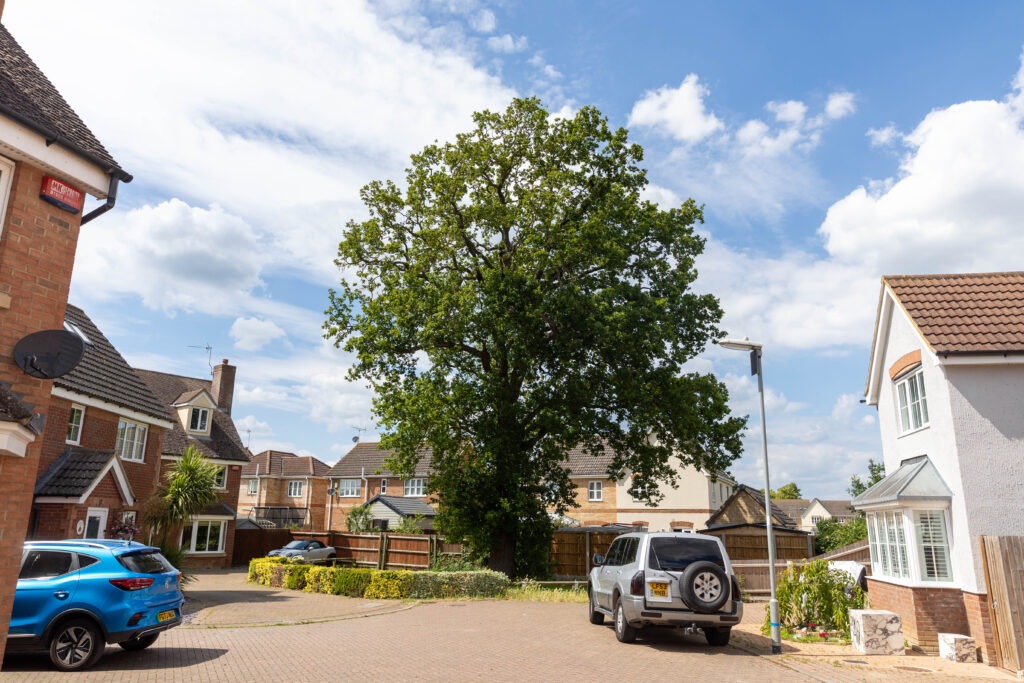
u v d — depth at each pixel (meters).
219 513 36.19
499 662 10.71
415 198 26.11
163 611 10.88
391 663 10.51
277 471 61.88
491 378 25.03
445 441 25.69
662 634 14.16
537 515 25.61
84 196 8.73
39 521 20.58
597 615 15.26
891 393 16.39
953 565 13.12
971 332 13.55
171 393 41.47
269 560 26.30
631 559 13.16
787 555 30.48
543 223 24.66
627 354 24.39
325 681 9.19
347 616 16.70
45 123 8.09
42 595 9.94
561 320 23.53
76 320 28.22
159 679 9.21
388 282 26.47
